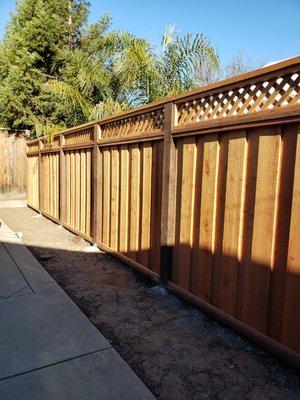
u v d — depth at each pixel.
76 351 2.35
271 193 2.32
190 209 3.16
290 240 2.18
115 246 4.71
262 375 2.18
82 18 12.37
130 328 2.78
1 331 2.62
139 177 4.04
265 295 2.40
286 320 2.24
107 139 4.70
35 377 2.06
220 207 2.80
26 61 10.57
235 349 2.48
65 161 6.67
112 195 4.74
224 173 2.75
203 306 2.98
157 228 3.70
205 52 6.80
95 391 1.95
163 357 2.37
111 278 3.95
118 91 8.77
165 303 3.27
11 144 10.23
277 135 2.26
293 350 2.19
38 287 3.54
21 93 10.64
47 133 8.28
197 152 3.06
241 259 2.61
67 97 9.64
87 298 3.38
